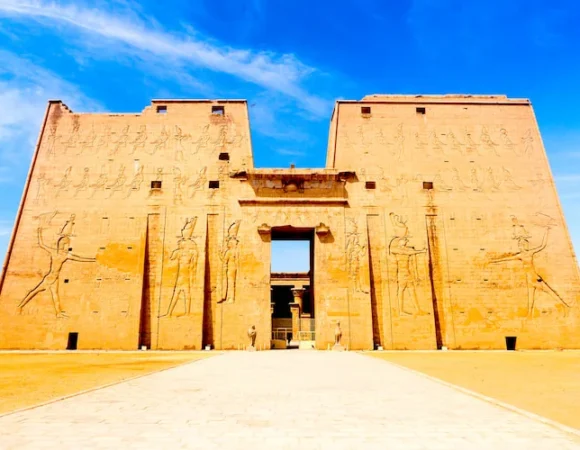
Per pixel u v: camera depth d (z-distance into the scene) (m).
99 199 35.19
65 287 33.22
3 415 9.00
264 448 6.83
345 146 37.38
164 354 28.34
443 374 16.89
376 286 34.19
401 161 36.97
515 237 35.09
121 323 32.66
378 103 38.75
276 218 35.06
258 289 33.62
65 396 11.22
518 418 8.97
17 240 33.91
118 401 10.62
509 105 39.03
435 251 34.94
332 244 34.66
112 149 36.59
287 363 21.12
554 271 34.38
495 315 33.53
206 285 33.97
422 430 8.00
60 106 37.78
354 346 32.66
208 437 7.43
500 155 37.28
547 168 37.03
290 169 36.09
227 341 32.69
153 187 35.72
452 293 33.94
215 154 36.72
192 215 35.12
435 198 36.03
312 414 9.28
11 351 30.80
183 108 37.97
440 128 38.06
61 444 6.95
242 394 11.74
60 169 35.88
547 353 29.50
